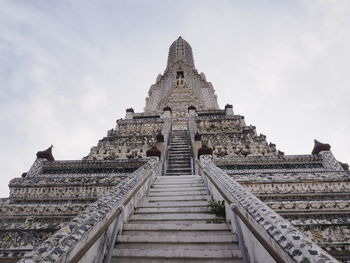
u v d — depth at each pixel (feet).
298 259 5.44
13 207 22.97
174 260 11.00
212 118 55.57
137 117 66.90
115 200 11.95
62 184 26.11
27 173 31.07
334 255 16.39
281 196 23.12
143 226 14.02
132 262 10.98
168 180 25.61
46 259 6.14
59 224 18.60
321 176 24.11
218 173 17.62
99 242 10.12
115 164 31.91
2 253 17.37
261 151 39.99
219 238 12.34
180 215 15.92
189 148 42.34
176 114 68.69
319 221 18.15
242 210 9.77
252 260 9.55
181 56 125.59
